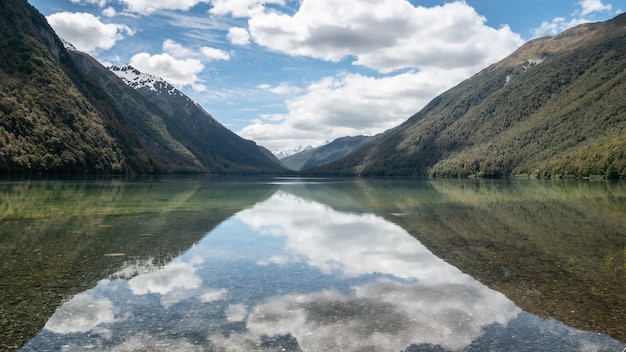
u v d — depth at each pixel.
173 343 9.52
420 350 9.23
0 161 100.94
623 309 11.92
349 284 14.79
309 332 10.25
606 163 127.94
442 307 12.20
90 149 141.75
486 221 32.25
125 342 9.55
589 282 14.85
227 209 41.75
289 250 21.09
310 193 72.94
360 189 88.50
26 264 17.11
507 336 10.04
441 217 35.22
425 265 17.73
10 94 129.62
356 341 9.70
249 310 11.88
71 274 15.64
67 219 31.17
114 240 23.11
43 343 9.43
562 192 68.56
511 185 102.25
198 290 13.91
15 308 11.76
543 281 15.01
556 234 25.78
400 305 12.41
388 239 24.42
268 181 150.38
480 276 15.80
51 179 100.56
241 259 18.89
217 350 9.16
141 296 13.14
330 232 27.30
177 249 20.97
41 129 124.62
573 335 10.09
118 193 60.59
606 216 34.84
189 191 71.12
